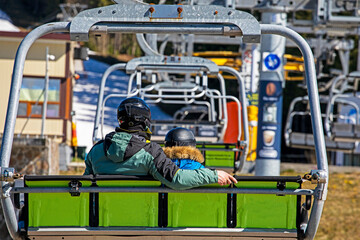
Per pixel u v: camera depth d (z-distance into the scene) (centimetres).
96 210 1110
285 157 8450
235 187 1106
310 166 5206
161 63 2709
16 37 6381
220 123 3297
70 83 6500
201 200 1116
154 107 8381
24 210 1107
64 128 6334
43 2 10650
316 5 4344
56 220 1106
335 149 4484
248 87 5362
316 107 1172
